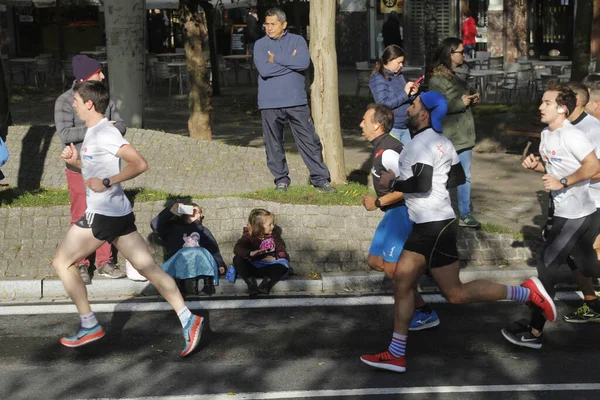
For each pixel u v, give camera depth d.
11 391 6.49
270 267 8.97
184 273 8.82
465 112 9.97
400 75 10.34
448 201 6.79
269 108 10.64
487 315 8.28
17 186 12.83
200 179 12.97
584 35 16.64
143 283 8.98
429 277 9.13
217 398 6.34
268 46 10.52
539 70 23.28
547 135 7.26
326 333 7.79
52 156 13.23
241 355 7.24
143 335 7.75
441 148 6.66
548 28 32.44
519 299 7.02
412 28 33.81
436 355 7.23
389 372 6.84
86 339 7.21
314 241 9.72
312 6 11.60
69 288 7.12
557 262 7.33
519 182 13.80
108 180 6.80
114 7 14.59
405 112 10.26
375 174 7.44
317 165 10.90
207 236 9.32
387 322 8.10
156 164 13.21
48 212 9.93
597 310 8.02
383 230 7.62
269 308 8.54
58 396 6.40
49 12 39.59
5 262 9.37
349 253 9.62
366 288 9.23
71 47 40.09
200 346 7.46
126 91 14.82
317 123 11.80
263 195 10.55
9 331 7.82
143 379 6.72
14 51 39.75
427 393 6.43
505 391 6.46
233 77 32.69
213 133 19.09
